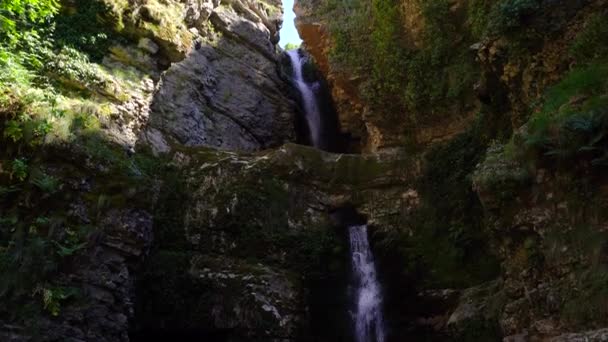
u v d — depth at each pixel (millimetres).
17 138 10867
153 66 15664
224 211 17156
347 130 23734
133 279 12039
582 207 10133
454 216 16812
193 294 15734
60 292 10305
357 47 21672
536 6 12609
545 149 10836
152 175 17359
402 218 17734
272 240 16969
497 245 12734
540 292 10578
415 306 16188
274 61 26344
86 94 13281
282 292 15781
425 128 19438
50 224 10617
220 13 24078
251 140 23578
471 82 17938
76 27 14742
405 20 20250
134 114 14344
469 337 14141
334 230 17594
